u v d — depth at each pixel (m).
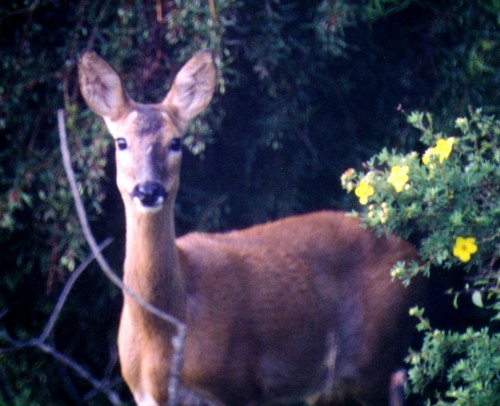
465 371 9.18
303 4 11.12
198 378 8.98
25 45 10.63
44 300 11.56
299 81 11.22
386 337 10.41
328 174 12.12
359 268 10.41
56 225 10.90
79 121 10.73
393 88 12.04
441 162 9.18
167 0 10.73
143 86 10.93
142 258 8.67
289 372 9.97
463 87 11.57
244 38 10.92
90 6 10.75
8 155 10.84
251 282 9.59
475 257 9.20
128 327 8.94
